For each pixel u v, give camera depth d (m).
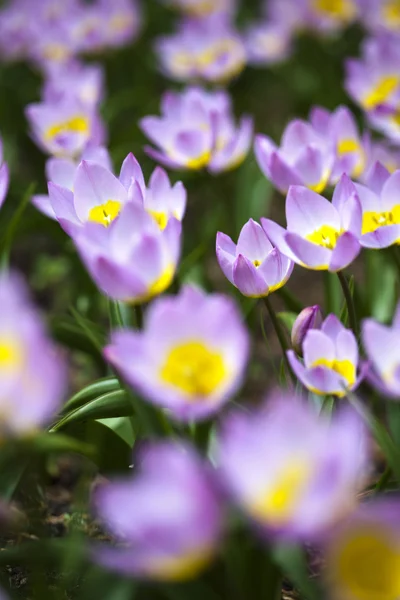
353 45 2.06
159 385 0.81
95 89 1.47
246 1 2.48
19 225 1.29
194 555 0.78
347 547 0.78
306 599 0.94
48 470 1.12
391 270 1.19
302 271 1.53
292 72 2.01
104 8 1.86
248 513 0.78
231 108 1.98
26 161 1.78
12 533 1.03
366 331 0.87
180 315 0.82
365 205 1.01
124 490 0.78
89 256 0.87
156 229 0.88
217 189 1.41
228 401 0.93
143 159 1.51
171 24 2.25
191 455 0.87
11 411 0.79
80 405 0.99
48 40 1.78
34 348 0.79
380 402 1.17
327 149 1.10
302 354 0.95
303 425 0.79
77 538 0.88
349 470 0.78
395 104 1.26
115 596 0.86
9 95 1.82
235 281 0.95
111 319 1.02
